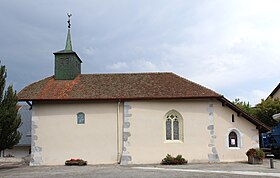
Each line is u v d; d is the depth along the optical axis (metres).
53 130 20.83
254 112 32.38
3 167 19.97
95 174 14.74
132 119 20.70
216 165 18.80
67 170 16.83
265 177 13.38
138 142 20.48
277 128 25.14
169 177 13.45
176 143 20.59
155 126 20.73
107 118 20.89
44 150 20.64
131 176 13.87
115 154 20.55
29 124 31.47
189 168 17.16
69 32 25.09
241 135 21.25
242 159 21.03
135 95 20.91
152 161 20.31
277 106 30.98
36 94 21.25
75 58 24.19
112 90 21.62
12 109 18.91
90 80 23.28
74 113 21.00
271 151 25.22
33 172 16.20
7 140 18.73
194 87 21.84
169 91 21.31
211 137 20.73
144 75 23.98
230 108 21.39
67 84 22.67
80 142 20.70
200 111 21.00
